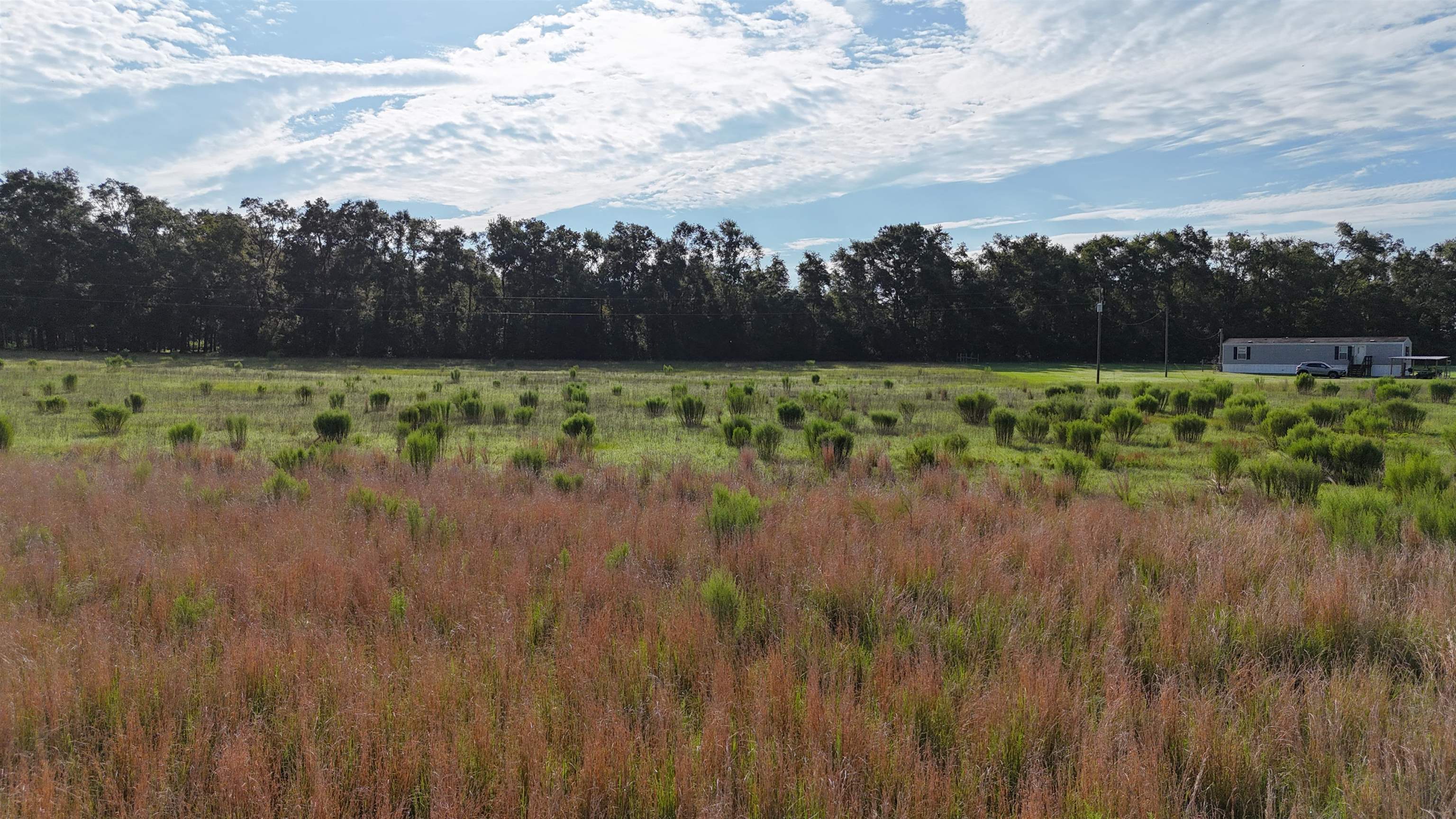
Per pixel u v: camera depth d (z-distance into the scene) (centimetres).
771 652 462
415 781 356
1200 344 9000
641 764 355
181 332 8238
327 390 3653
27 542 748
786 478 1291
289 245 8781
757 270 10050
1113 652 479
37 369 4884
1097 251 9488
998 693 418
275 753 376
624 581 618
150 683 434
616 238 9688
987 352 9500
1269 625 526
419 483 1123
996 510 945
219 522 839
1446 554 680
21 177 7950
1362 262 9100
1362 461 1288
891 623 543
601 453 1734
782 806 337
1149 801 332
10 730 380
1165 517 881
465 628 529
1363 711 409
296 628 507
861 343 9588
